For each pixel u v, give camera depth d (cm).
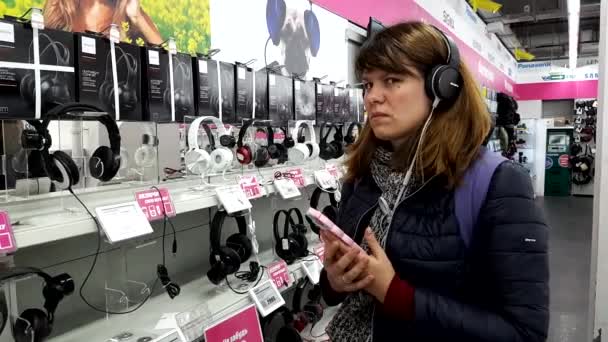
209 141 197
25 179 127
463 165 91
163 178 180
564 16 1037
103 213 121
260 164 219
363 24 412
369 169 113
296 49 318
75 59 147
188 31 227
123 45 165
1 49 126
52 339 135
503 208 86
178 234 202
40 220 114
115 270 166
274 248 236
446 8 652
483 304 91
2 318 111
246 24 269
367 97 98
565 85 1320
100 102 155
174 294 166
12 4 153
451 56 94
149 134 162
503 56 1150
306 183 237
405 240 94
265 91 249
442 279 91
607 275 156
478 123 93
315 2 340
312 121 274
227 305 163
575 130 1174
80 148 139
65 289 119
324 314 278
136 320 149
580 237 665
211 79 208
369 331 105
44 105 137
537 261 83
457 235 90
